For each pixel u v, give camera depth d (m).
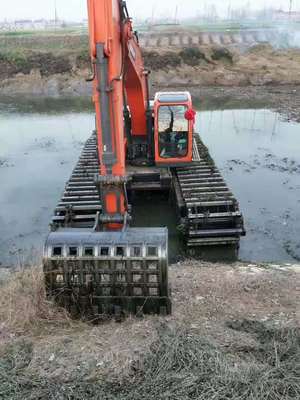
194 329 5.48
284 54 36.38
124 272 5.60
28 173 15.38
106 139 6.12
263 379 4.45
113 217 6.22
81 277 5.68
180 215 10.38
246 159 16.25
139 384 4.52
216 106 25.88
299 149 17.34
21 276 6.80
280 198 12.52
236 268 8.16
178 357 4.82
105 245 5.61
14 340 5.30
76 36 40.31
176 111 11.48
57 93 31.61
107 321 5.77
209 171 12.17
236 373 4.55
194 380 4.48
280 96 27.70
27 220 11.55
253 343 5.11
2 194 13.45
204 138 19.27
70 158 17.06
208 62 34.12
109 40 5.80
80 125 22.69
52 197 13.10
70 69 33.34
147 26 53.03
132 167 12.20
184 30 44.44
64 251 5.64
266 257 9.37
